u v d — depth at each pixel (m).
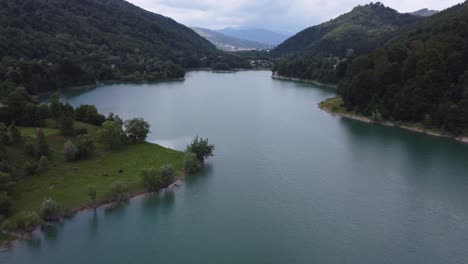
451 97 161.25
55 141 119.31
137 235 80.69
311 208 93.50
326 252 76.62
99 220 85.25
